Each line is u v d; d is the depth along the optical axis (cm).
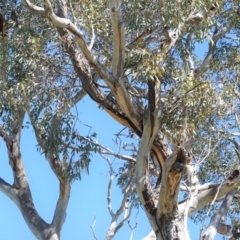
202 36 1155
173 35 1138
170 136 1074
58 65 1185
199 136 1138
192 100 1072
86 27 1163
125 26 1131
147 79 1088
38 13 1095
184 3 1095
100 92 1168
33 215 1270
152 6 1121
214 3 1172
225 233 1340
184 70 1155
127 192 1248
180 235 1041
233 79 1251
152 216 1077
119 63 1093
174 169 1001
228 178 1142
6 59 1165
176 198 1040
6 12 1270
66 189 1260
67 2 1189
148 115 1107
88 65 1166
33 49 1150
